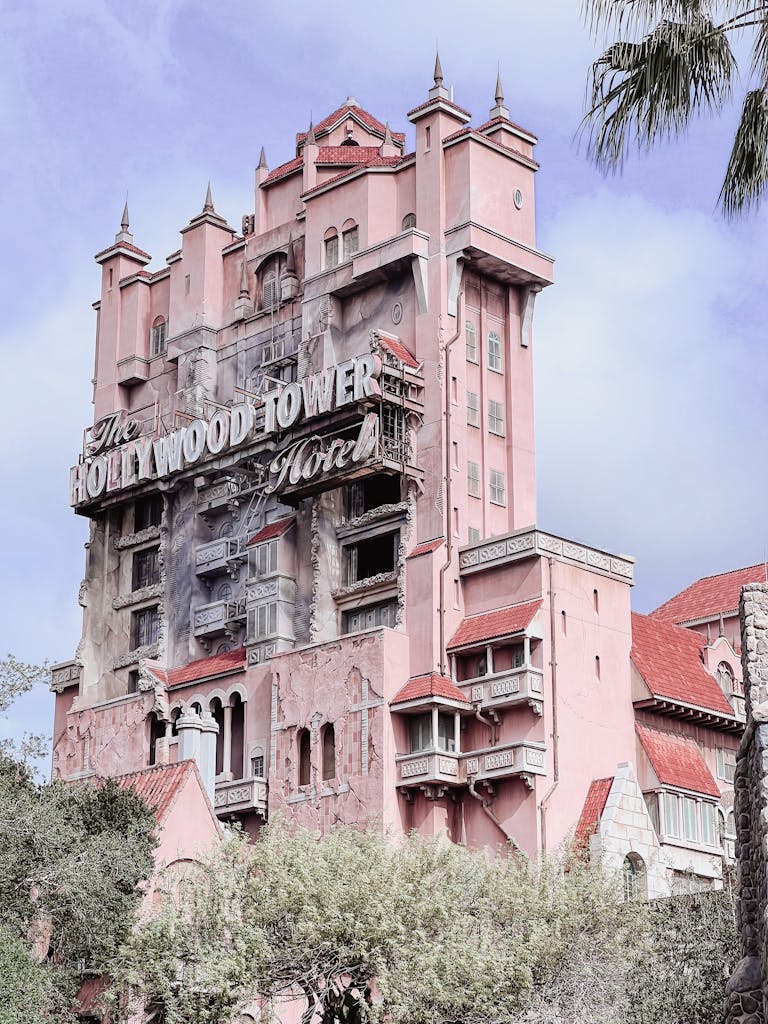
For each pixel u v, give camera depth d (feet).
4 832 145.18
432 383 228.22
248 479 251.39
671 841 211.00
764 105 95.66
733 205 96.27
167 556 259.80
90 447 275.80
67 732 257.34
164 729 246.68
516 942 152.76
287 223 261.24
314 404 232.32
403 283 236.43
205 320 266.77
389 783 211.00
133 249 287.48
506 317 241.55
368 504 237.66
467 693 214.48
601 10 96.63
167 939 142.72
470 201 232.53
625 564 225.76
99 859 146.61
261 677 233.76
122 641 265.75
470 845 209.15
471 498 228.02
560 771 206.90
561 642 212.43
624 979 148.66
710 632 262.67
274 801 222.48
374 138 276.21
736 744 234.58
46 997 137.49
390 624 226.99
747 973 104.68
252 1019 147.74
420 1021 143.54
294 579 237.04
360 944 144.36
